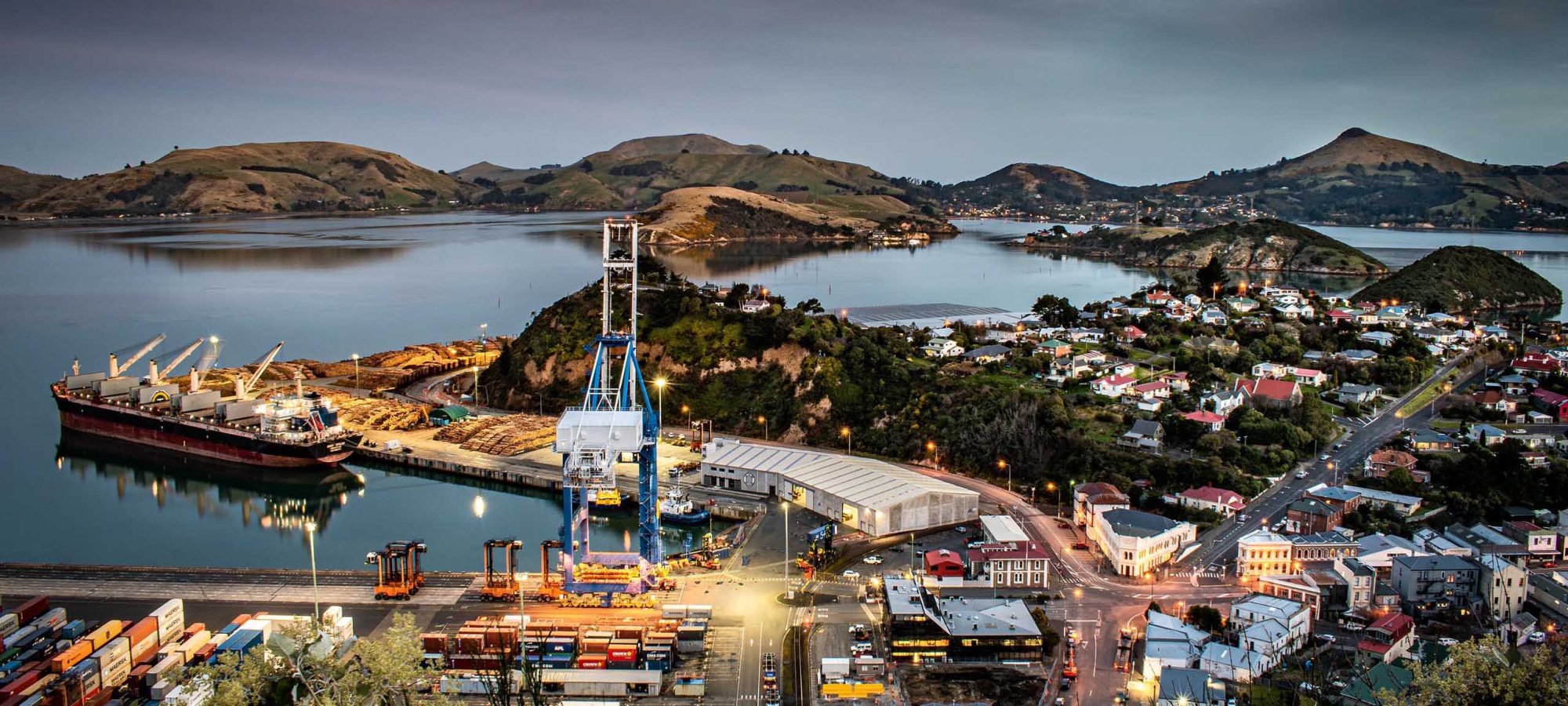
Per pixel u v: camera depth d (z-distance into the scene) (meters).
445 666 135.12
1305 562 164.88
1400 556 155.50
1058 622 148.62
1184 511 190.88
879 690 129.25
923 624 137.88
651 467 168.25
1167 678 124.62
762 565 174.50
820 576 168.75
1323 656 135.12
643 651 137.50
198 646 138.00
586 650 136.38
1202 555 174.00
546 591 159.38
